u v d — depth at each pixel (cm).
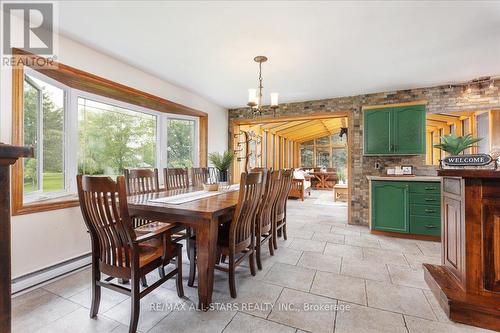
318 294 191
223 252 192
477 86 347
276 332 148
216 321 158
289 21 203
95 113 304
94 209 148
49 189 247
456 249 181
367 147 390
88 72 252
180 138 430
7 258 57
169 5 184
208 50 258
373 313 167
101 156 310
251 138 561
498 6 181
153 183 282
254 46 248
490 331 148
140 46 250
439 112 366
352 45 244
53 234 224
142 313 166
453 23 204
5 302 57
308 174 923
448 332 148
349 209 417
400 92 388
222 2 179
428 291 194
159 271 221
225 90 401
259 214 236
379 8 185
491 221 159
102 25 212
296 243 314
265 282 210
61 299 183
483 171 156
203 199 215
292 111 467
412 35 224
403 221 337
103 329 150
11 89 195
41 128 237
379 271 232
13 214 195
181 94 391
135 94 308
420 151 358
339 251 285
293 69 307
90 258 255
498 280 158
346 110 424
